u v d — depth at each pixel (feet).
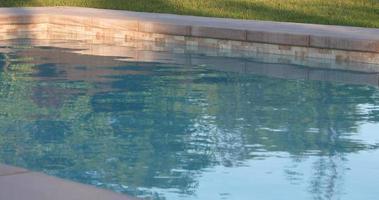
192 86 30.04
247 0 54.80
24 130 22.97
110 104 26.68
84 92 28.63
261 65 34.91
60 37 44.65
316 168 19.56
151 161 19.92
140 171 19.11
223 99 27.68
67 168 19.31
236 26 39.70
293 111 25.89
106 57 36.99
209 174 18.92
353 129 23.56
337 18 46.11
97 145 21.45
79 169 19.22
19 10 48.32
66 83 30.30
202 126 23.77
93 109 25.88
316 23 44.55
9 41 42.73
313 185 18.15
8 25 44.93
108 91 28.84
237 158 20.39
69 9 49.57
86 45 41.16
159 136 22.52
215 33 39.14
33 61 35.55
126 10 50.90
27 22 45.37
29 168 19.22
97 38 43.93
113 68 33.91
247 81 31.22
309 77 31.96
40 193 14.08
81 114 25.14
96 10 49.14
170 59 36.50
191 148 21.33
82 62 35.47
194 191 17.61
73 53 38.22
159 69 33.78
